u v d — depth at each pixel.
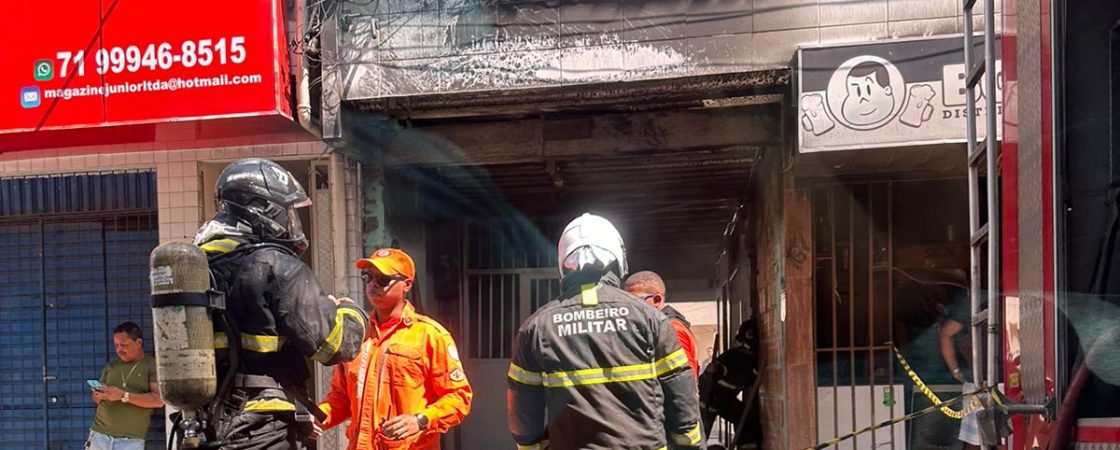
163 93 5.41
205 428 2.77
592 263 3.29
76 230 6.88
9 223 6.96
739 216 9.87
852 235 6.36
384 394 4.11
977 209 2.96
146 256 6.76
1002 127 2.63
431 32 5.75
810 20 5.44
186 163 6.54
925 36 5.30
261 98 5.35
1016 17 2.50
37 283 6.92
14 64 5.54
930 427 6.19
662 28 5.57
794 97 5.42
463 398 4.18
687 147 6.28
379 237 6.34
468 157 6.41
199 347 2.69
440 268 8.33
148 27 5.43
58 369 6.89
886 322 6.38
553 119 6.38
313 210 6.52
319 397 6.30
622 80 5.60
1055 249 2.22
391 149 6.40
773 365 7.09
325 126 5.75
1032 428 2.38
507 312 9.46
